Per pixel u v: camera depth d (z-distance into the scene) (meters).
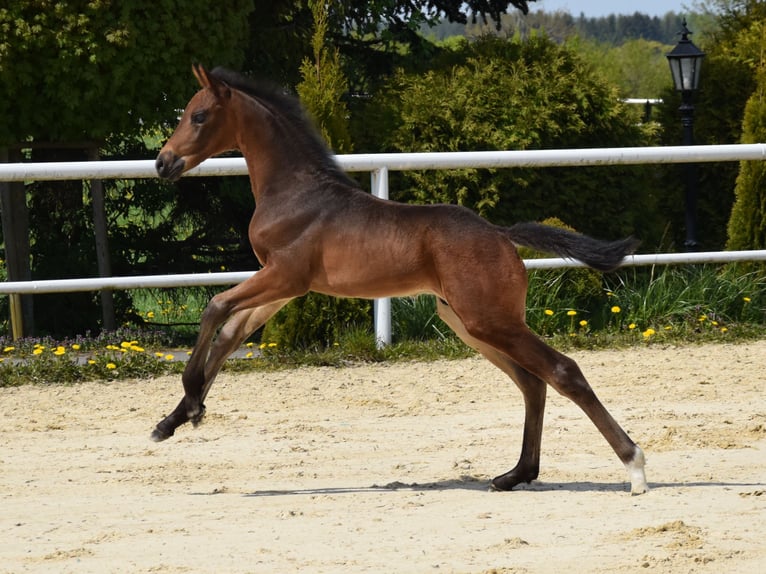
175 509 7.12
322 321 12.77
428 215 7.41
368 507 7.09
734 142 18.88
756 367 11.69
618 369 11.70
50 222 17.11
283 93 8.10
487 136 15.73
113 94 14.38
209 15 14.76
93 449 9.02
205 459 8.64
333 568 5.73
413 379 11.53
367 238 7.47
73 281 11.88
